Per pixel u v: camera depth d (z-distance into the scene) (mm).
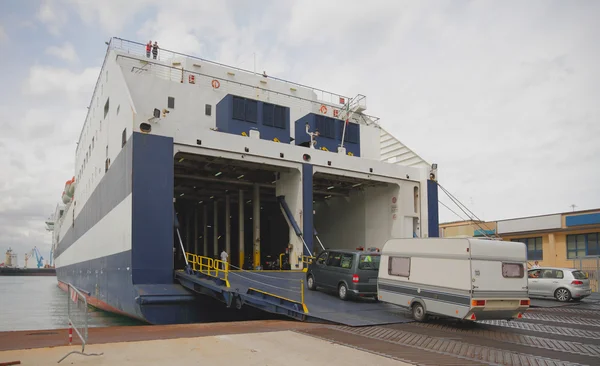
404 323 11891
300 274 19656
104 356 7559
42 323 22375
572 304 17672
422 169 25578
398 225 24781
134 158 16125
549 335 10445
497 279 11008
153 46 23625
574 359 7840
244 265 29875
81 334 8281
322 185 26391
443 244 11547
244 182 25141
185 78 23953
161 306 14688
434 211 25266
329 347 8500
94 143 27438
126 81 20656
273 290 15477
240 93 25484
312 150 21766
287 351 8078
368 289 14859
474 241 10906
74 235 37406
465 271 10812
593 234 28203
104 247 21234
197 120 22031
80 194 34781
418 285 12125
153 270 15820
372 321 11844
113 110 20859
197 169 23016
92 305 24969
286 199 22219
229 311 15500
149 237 15930
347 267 15250
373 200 26641
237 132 21422
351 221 28609
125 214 16703
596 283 25688
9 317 25188
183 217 43156
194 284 14938
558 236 30328
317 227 32406
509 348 8797
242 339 9188
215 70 25047
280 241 35500
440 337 9938
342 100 29281
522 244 11602
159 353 7801
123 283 16578
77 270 33969
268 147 20281
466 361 7551
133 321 17828
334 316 12281
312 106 27766
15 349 8211
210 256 39531
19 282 81875
